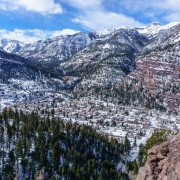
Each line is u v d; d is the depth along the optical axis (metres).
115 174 121.06
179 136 28.53
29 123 150.12
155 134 44.97
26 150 124.56
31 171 113.56
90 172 119.19
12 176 106.88
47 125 159.62
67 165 122.00
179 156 24.52
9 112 174.12
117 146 156.88
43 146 126.38
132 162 133.12
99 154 150.62
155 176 27.08
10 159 115.12
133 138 198.00
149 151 29.59
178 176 22.78
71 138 151.62
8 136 130.50
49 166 119.06
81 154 140.12
